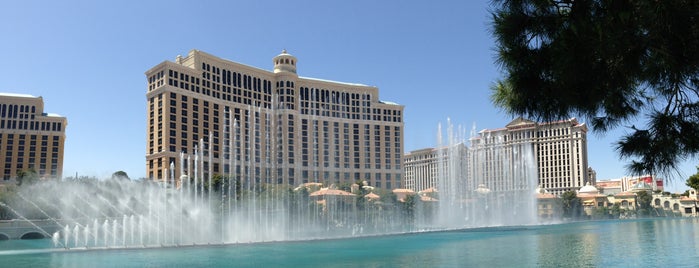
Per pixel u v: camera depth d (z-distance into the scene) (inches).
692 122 389.4
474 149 5073.8
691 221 4913.9
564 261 1464.1
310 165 7751.0
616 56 363.6
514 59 399.2
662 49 341.7
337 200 4387.3
